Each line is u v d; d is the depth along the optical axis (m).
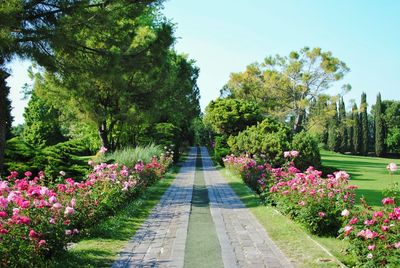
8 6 8.60
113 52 11.77
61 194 7.61
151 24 24.81
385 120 71.50
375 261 5.22
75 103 17.75
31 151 13.20
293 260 6.06
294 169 11.89
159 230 8.28
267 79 41.44
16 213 5.21
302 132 19.52
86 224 7.72
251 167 16.38
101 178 9.94
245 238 7.55
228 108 31.94
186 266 5.81
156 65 12.76
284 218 9.27
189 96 45.62
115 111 20.47
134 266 5.79
